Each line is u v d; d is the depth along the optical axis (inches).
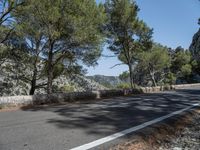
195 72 3280.0
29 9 775.7
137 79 2297.0
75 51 926.4
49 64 895.1
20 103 682.2
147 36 1328.7
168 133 396.2
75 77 1117.7
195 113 584.7
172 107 656.4
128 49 1343.5
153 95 1076.5
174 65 2955.2
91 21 840.3
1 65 970.7
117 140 320.8
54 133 346.6
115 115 509.0
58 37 829.8
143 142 325.1
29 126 391.5
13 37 888.3
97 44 898.7
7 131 355.3
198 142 349.4
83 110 580.4
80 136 333.7
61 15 793.6
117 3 1244.5
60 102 802.8
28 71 1041.5
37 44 944.9
